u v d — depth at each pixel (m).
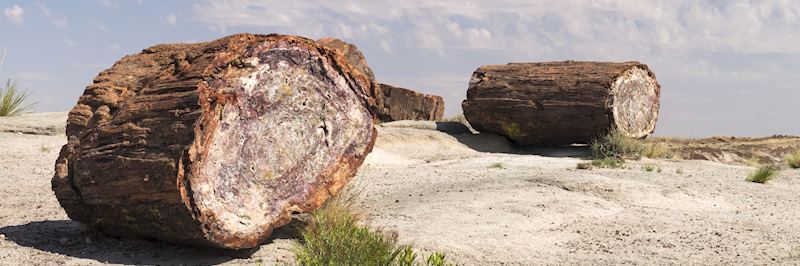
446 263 6.51
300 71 7.34
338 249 6.00
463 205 9.23
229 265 6.57
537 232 8.12
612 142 17.16
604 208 9.65
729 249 7.52
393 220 8.48
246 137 6.80
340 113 7.68
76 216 7.34
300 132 7.29
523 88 18.38
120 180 6.58
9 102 18.97
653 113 19.73
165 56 7.77
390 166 14.59
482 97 18.80
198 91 6.50
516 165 14.41
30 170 12.43
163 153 6.37
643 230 8.42
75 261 6.55
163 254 6.90
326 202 7.69
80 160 6.92
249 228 6.75
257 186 6.89
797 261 7.01
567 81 18.05
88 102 7.43
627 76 18.41
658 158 17.47
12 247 6.96
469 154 17.19
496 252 7.18
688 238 8.04
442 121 21.81
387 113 22.42
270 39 7.08
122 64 7.84
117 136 6.75
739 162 17.81
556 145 19.11
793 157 16.62
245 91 6.82
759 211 10.02
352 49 13.81
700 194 11.09
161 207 6.45
